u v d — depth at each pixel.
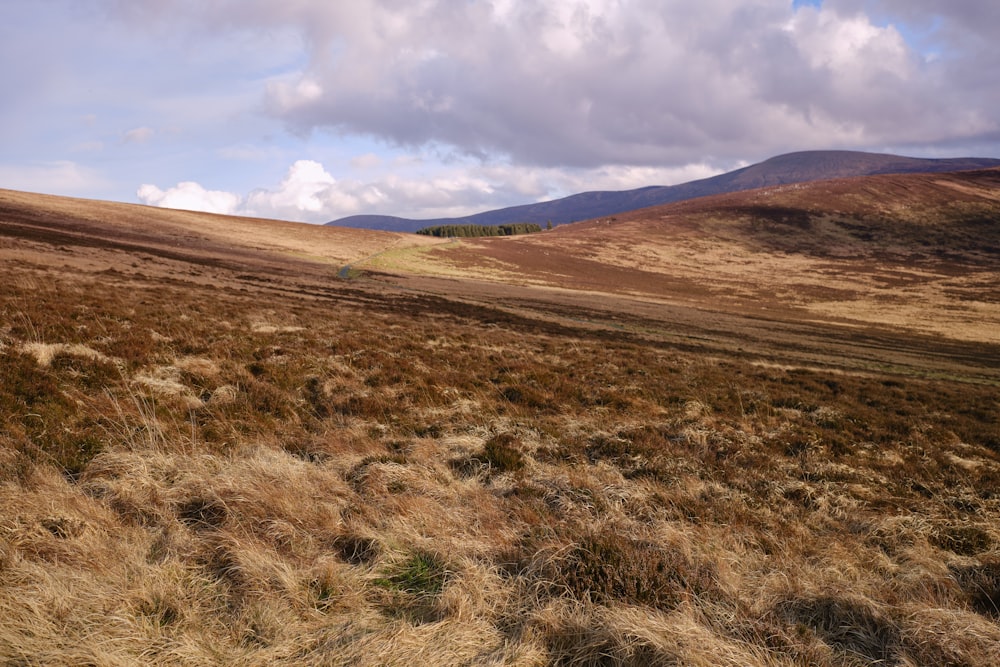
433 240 110.12
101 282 22.50
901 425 13.33
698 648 3.38
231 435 6.93
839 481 8.38
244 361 11.52
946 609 4.19
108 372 8.52
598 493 6.21
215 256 52.97
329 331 18.05
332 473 6.03
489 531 4.98
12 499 4.17
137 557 3.88
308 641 3.31
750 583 4.55
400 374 11.98
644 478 7.20
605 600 3.91
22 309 12.49
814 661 3.53
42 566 3.54
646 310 52.66
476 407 10.33
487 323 31.41
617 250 113.06
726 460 8.70
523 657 3.28
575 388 13.45
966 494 8.31
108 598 3.37
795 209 148.38
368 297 38.19
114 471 5.22
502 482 6.55
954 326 58.09
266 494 4.96
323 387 10.13
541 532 4.96
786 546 5.46
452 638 3.38
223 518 4.63
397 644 3.25
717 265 103.19
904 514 7.04
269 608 3.50
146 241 56.03
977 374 33.03
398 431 8.35
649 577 4.19
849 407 15.55
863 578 4.91
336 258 72.38
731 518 6.08
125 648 3.02
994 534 6.47
